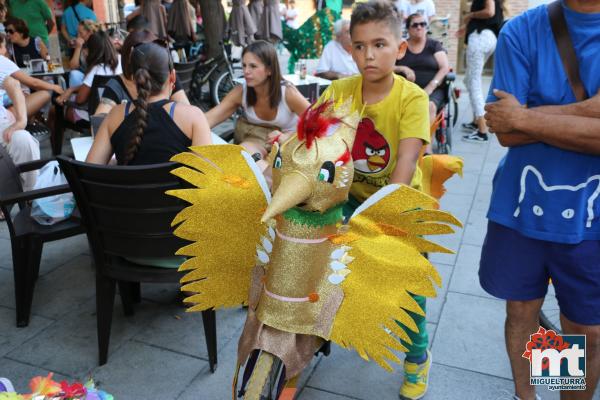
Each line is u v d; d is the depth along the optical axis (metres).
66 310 3.34
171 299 3.46
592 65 1.89
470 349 2.96
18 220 3.27
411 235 1.66
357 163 2.15
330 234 1.62
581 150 1.88
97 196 2.56
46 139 6.67
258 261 1.77
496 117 2.02
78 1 8.09
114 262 2.78
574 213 1.96
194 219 1.82
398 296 1.68
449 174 2.53
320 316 1.64
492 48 6.70
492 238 2.22
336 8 9.14
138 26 5.72
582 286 2.06
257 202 1.76
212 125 3.69
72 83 5.96
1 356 2.90
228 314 3.29
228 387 2.68
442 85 6.11
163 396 2.61
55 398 1.51
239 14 9.12
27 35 7.27
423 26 5.86
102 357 2.82
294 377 1.72
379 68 1.92
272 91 3.62
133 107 2.74
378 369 2.81
